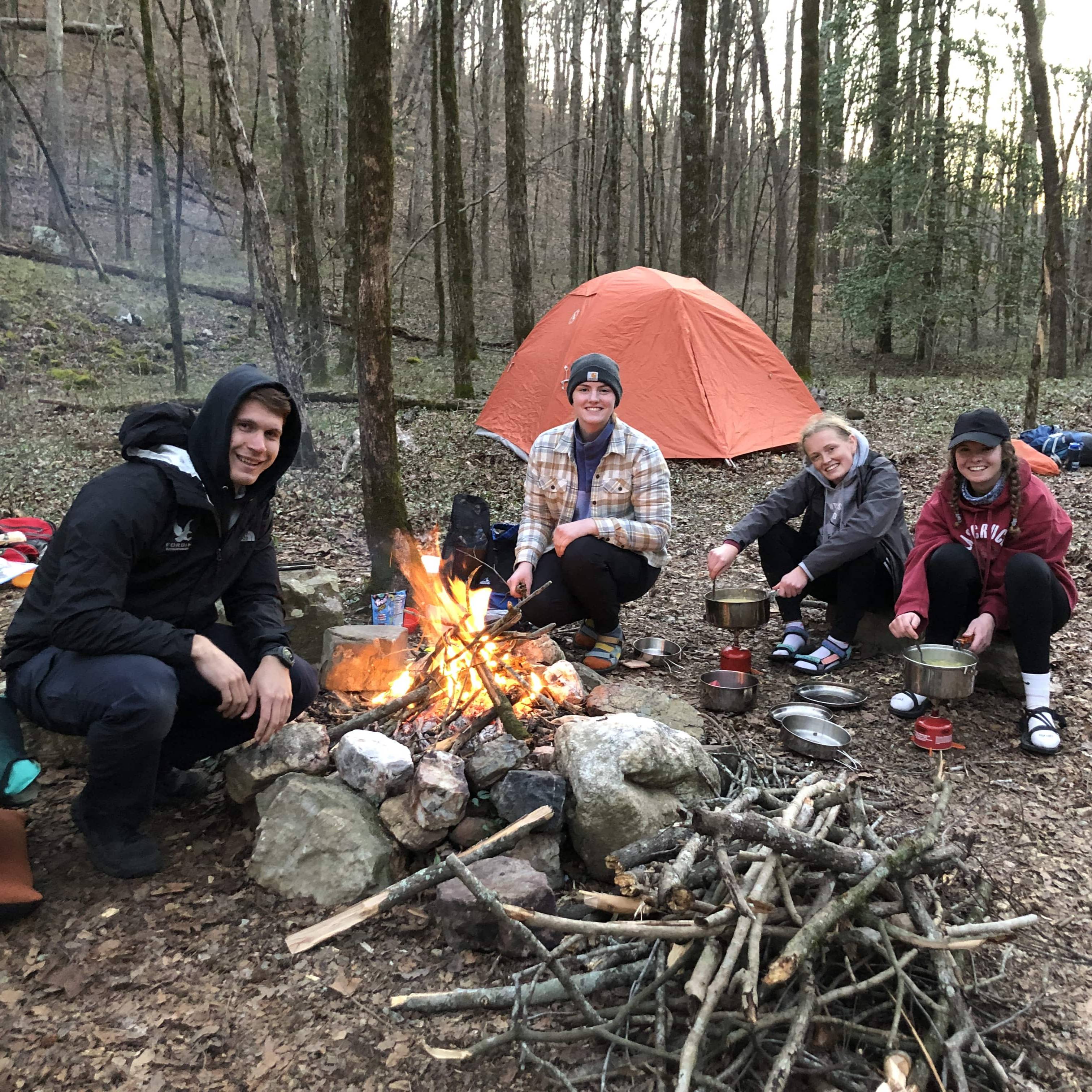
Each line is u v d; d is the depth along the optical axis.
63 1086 1.81
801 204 12.39
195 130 20.97
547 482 3.89
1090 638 4.27
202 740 2.72
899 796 2.96
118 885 2.43
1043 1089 1.82
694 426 8.56
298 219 12.16
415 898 2.39
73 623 2.29
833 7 16.78
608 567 3.75
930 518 3.62
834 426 3.90
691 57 10.65
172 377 11.79
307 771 2.65
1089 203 16.58
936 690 3.18
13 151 18.05
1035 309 16.42
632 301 8.84
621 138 13.80
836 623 4.01
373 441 4.34
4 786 2.32
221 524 2.54
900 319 15.38
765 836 1.98
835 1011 1.95
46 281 13.84
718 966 1.91
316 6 20.38
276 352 7.45
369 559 5.10
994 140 14.59
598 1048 1.93
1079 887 2.50
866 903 2.00
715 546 6.16
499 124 30.81
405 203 24.25
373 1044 1.93
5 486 6.95
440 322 15.61
